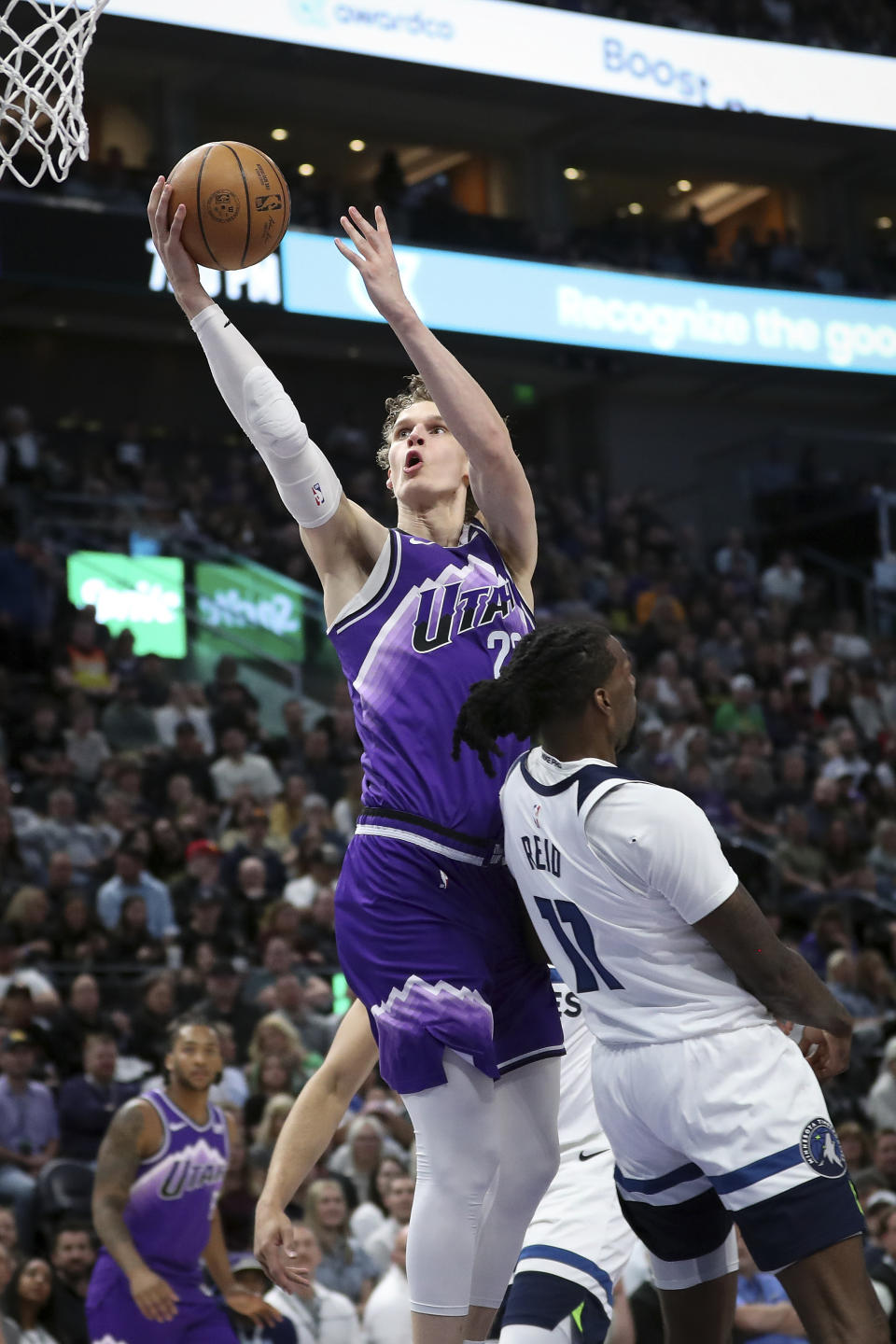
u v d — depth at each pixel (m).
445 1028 2.93
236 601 16.33
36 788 12.21
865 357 22.83
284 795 13.02
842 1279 2.73
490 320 20.19
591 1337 3.44
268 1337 6.52
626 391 24.88
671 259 22.14
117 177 18.66
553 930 2.93
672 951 2.82
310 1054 9.33
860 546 21.41
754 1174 2.76
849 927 12.34
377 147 24.05
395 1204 7.39
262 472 20.80
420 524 3.28
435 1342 2.92
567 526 21.48
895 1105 9.55
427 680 3.05
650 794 2.78
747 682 17.47
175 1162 6.06
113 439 20.52
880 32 23.53
